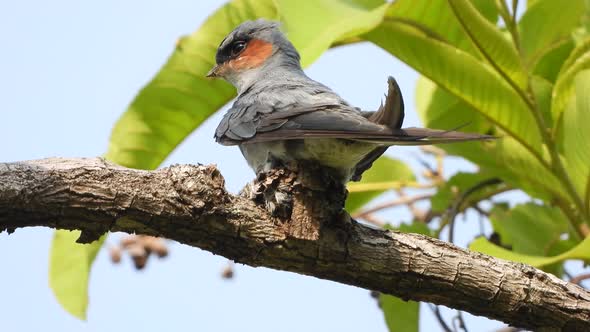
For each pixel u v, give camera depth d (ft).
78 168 26.81
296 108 33.17
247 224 28.84
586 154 33.30
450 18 35.01
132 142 39.37
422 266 30.32
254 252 29.35
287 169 30.25
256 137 33.47
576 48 35.24
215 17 38.34
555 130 35.17
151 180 27.53
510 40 38.47
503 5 35.60
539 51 37.04
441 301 30.99
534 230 40.09
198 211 27.84
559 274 39.55
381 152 35.27
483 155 38.91
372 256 30.09
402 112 28.86
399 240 30.50
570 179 35.04
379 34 35.19
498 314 31.07
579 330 30.96
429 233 40.78
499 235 42.24
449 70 34.96
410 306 39.09
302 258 29.81
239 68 40.57
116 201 26.94
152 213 27.35
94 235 27.45
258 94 35.96
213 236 28.66
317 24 31.99
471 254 30.91
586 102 32.58
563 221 39.91
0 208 25.77
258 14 38.17
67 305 40.65
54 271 40.63
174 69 38.73
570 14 36.42
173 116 39.29
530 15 36.78
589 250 31.91
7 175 25.90
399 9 34.40
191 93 39.11
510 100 34.88
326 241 29.86
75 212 26.63
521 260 32.68
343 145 32.07
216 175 28.32
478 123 39.06
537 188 36.99
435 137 27.91
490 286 30.53
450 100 39.81
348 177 33.88
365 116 32.27
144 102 38.99
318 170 30.35
